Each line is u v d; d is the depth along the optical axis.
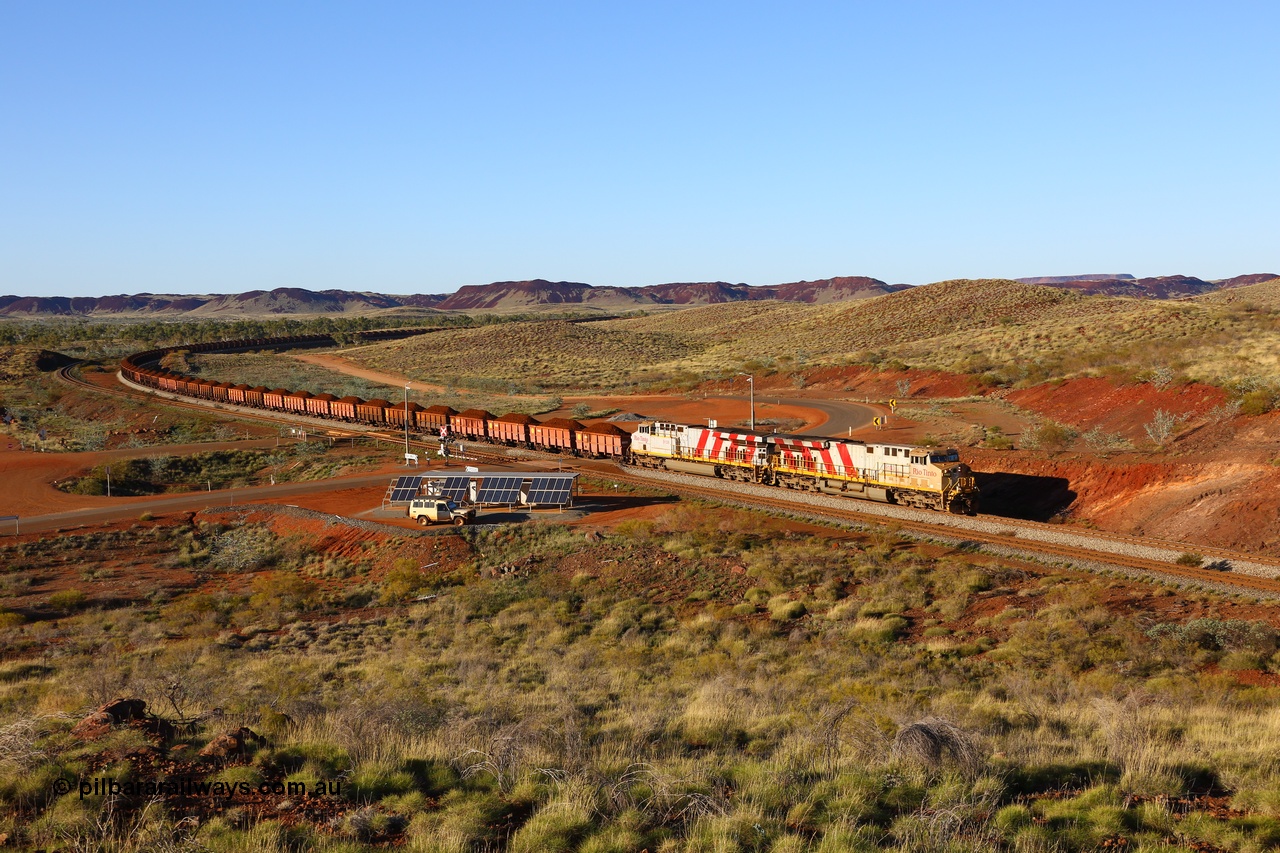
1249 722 19.00
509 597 40.41
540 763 15.18
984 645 29.12
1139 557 38.28
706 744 18.06
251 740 16.06
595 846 11.68
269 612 40.16
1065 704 21.98
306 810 13.03
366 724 17.25
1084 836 12.06
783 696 22.66
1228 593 32.28
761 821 12.43
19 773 13.61
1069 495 52.00
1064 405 76.50
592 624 35.81
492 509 56.84
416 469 73.81
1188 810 13.33
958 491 48.72
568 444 76.88
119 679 25.92
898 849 11.47
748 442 60.16
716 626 34.09
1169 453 53.84
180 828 11.96
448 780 14.52
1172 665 25.78
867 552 41.62
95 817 12.16
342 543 52.94
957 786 13.77
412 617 38.41
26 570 51.41
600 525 51.31
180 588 47.84
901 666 26.52
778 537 45.94
